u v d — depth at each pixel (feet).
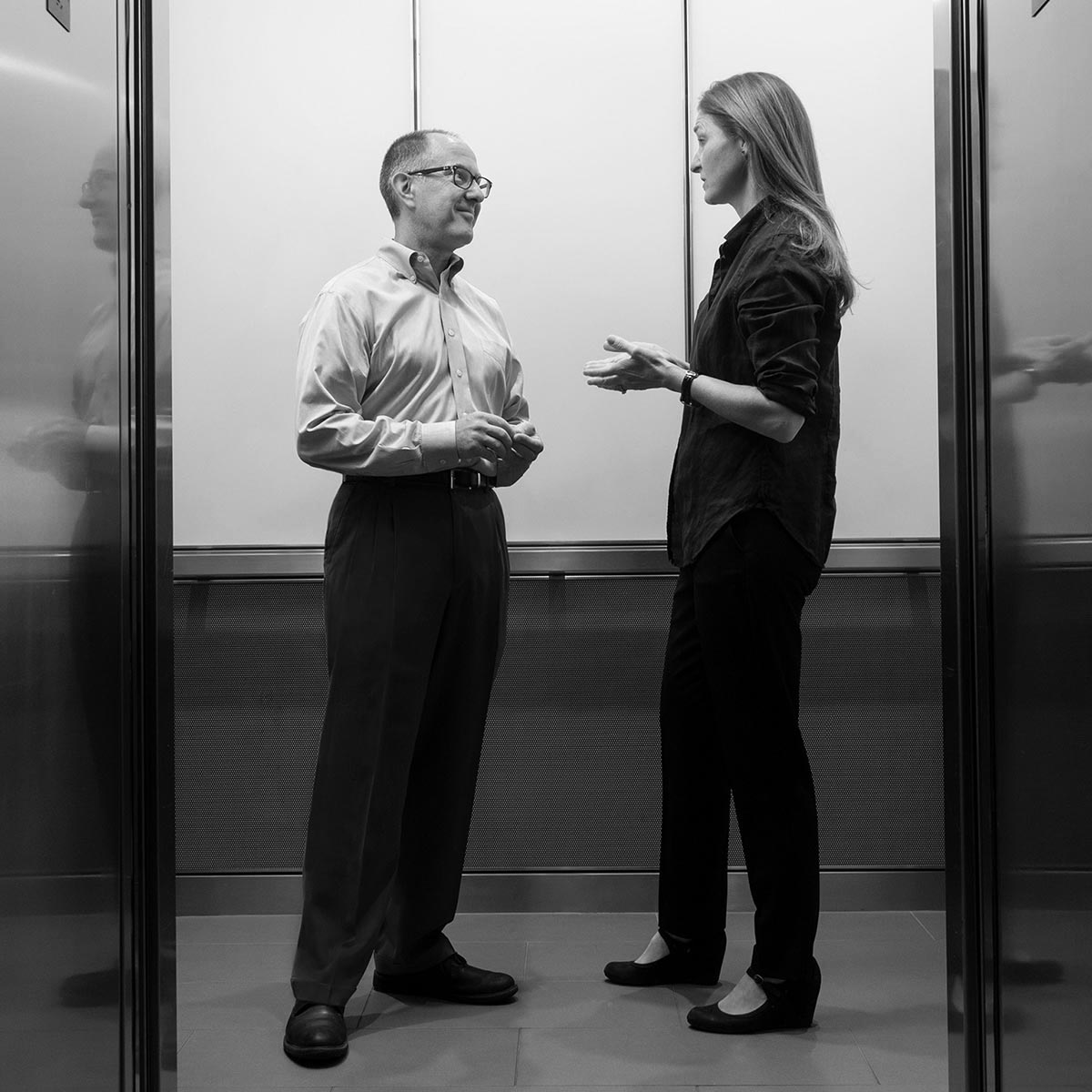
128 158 4.91
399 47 10.39
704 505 7.88
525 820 10.44
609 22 10.37
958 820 5.24
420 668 7.87
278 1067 7.20
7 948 3.95
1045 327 4.54
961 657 5.21
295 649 10.48
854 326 10.40
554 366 10.40
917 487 10.40
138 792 5.03
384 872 7.83
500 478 8.50
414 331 8.04
